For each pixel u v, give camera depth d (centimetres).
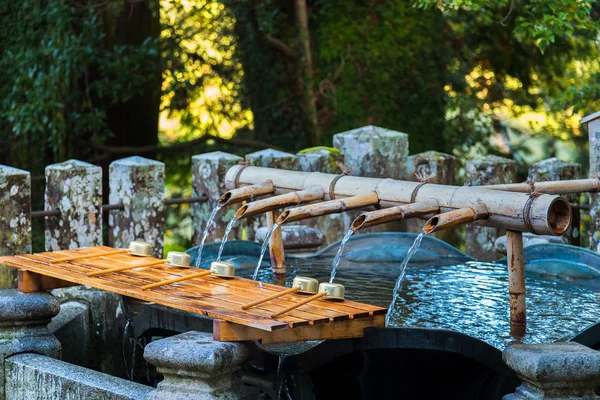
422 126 1052
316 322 307
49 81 945
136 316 407
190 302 328
